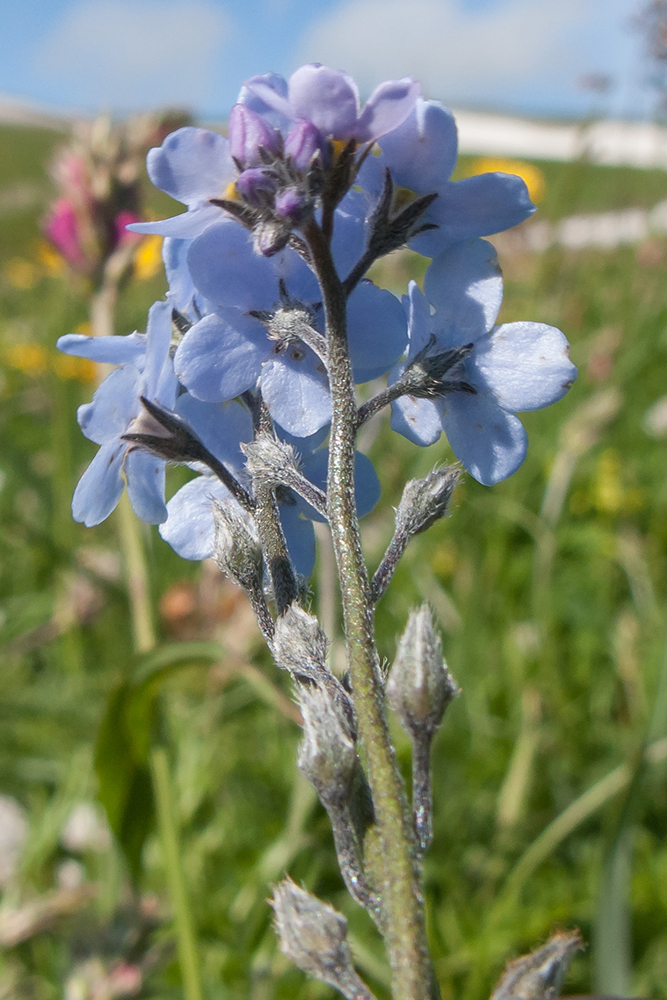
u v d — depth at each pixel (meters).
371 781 0.07
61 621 0.19
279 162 0.07
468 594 0.20
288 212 0.07
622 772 0.14
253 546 0.07
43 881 0.15
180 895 0.12
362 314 0.08
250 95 0.07
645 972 0.13
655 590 0.21
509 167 0.41
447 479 0.08
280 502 0.08
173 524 0.08
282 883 0.07
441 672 0.07
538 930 0.13
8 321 0.40
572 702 0.18
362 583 0.07
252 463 0.07
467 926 0.14
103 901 0.13
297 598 0.07
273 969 0.13
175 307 0.08
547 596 0.19
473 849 0.15
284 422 0.08
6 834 0.16
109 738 0.12
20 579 0.23
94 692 0.19
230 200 0.07
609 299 0.30
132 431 0.08
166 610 0.17
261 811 0.16
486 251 0.08
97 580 0.18
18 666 0.21
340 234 0.08
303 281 0.08
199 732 0.16
